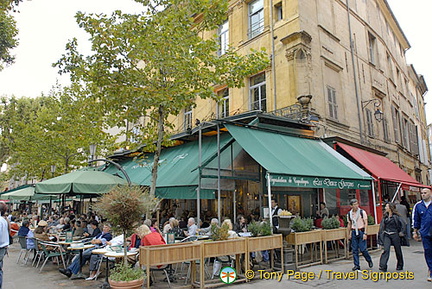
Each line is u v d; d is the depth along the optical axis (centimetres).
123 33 955
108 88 986
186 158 1220
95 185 992
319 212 1234
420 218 688
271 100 1388
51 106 1944
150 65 1041
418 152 2808
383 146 1898
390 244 784
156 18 995
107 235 912
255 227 774
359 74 1789
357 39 1864
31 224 1612
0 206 616
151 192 971
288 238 819
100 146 1766
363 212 818
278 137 1086
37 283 752
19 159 2458
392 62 2427
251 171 1087
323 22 1541
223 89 1644
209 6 1048
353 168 1143
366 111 1783
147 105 992
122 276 549
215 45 1076
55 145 1848
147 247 607
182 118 1842
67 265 945
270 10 1459
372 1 2195
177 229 1045
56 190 978
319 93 1380
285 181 827
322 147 1220
